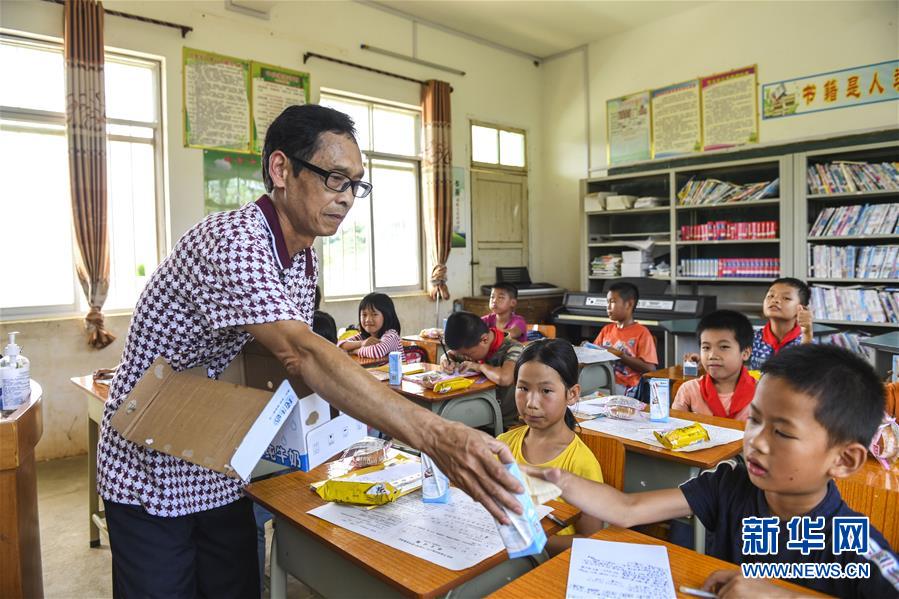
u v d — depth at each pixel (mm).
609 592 859
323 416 1172
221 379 1263
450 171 5688
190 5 4199
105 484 1209
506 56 6344
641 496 1109
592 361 3033
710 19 5395
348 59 5070
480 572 977
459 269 6020
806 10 4883
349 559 1026
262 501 1276
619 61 6043
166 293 1120
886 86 4543
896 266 4195
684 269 5352
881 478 1409
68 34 3639
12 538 1450
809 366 878
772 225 4824
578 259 6496
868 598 870
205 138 4305
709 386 2236
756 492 1026
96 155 3752
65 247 3891
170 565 1222
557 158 6625
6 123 3666
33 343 3648
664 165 5668
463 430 828
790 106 4988
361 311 3758
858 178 4359
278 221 1162
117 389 1198
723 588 842
